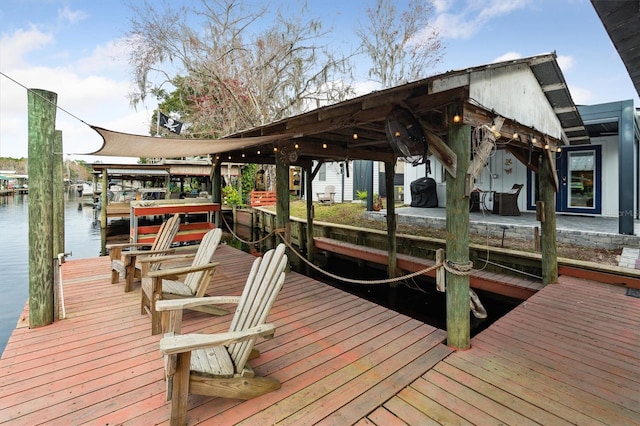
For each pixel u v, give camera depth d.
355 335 3.06
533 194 9.38
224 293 4.31
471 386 2.27
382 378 2.36
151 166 13.41
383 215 9.83
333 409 2.03
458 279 2.78
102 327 3.18
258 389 2.12
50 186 3.20
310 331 3.15
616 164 8.13
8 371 2.40
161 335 3.02
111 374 2.38
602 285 4.50
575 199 8.80
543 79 3.84
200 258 3.83
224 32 14.57
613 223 7.17
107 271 5.26
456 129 2.68
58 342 2.86
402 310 6.09
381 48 14.91
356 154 5.88
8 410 1.97
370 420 1.94
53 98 3.17
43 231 3.16
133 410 1.99
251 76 15.00
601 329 3.17
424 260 6.32
